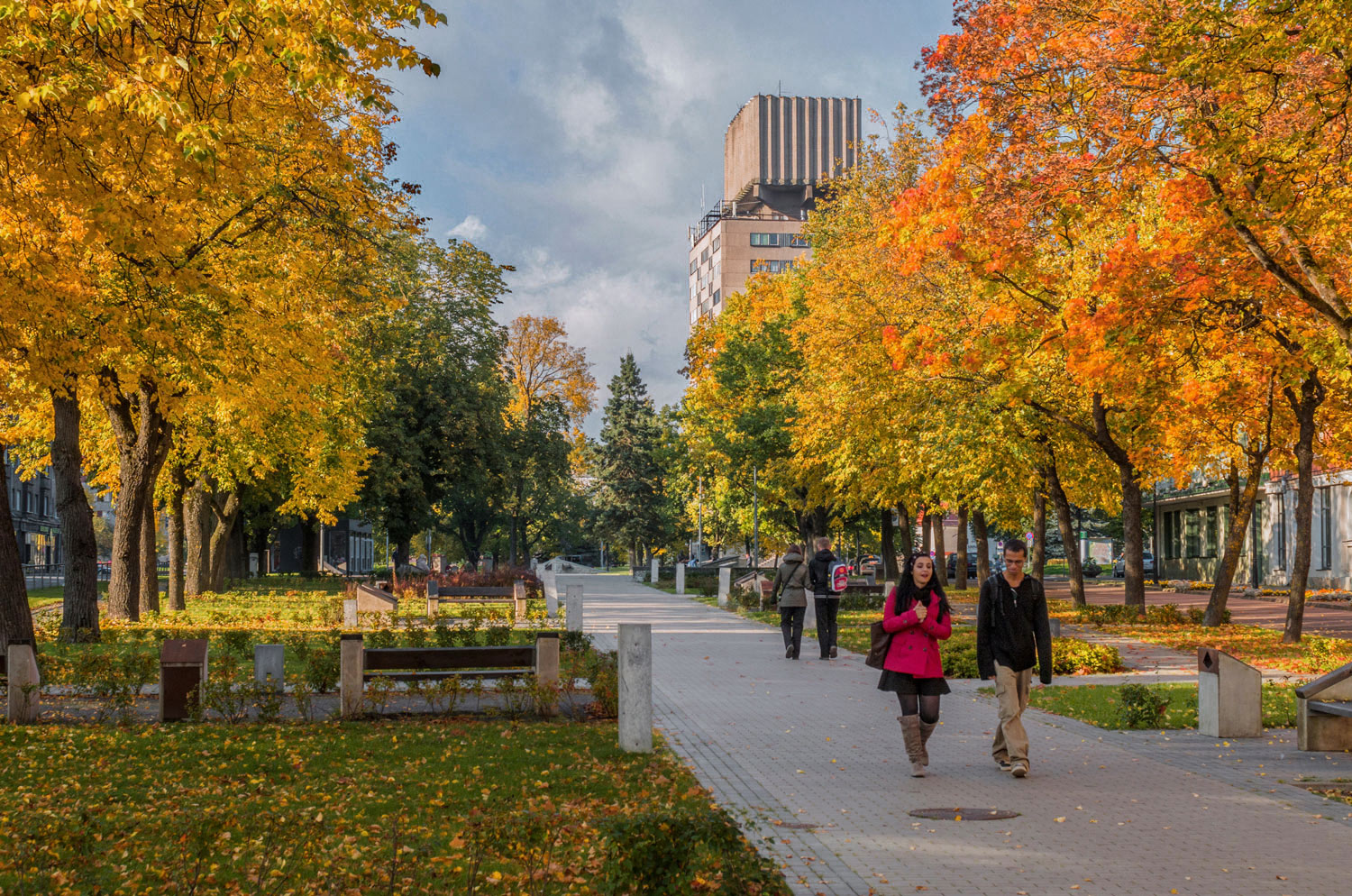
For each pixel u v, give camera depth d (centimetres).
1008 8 1531
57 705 1288
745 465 4872
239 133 1210
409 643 1852
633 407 8275
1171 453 2711
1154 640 2178
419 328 4391
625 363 8412
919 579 923
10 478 8675
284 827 624
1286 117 1300
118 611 2484
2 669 1221
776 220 13438
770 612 2900
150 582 2956
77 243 1149
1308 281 1491
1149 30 1327
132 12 779
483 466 4906
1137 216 1959
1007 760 929
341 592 3922
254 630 2281
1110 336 1512
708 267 14038
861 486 3712
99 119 927
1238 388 2097
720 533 8269
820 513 5047
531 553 9544
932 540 4869
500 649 1255
